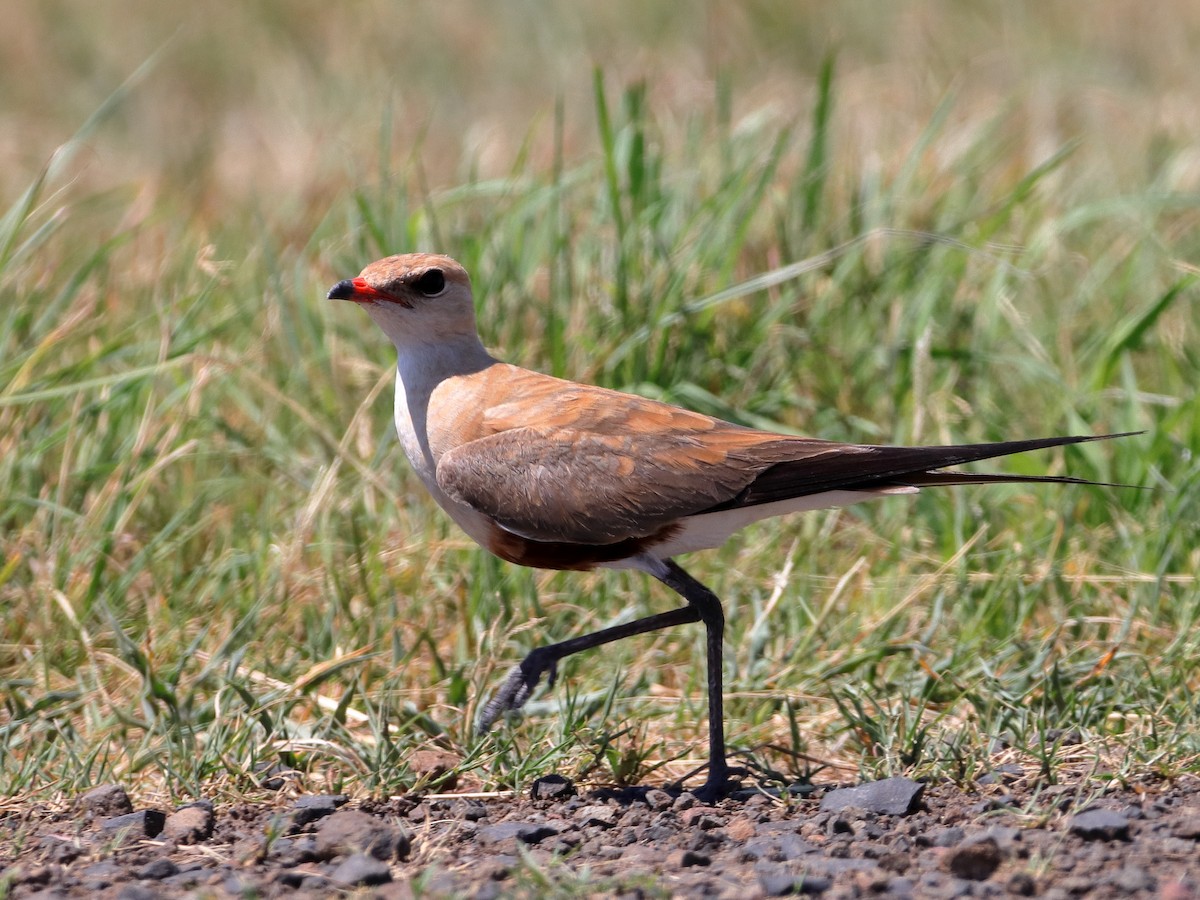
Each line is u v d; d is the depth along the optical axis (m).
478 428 10.54
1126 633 11.80
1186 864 8.21
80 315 13.65
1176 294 14.74
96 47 28.08
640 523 10.12
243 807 9.68
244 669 11.55
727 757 10.62
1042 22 26.83
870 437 14.64
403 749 10.40
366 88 25.41
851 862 8.40
